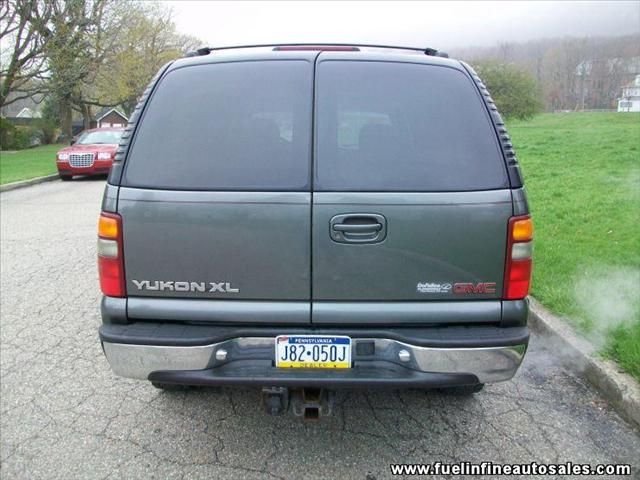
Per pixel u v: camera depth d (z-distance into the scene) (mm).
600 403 3279
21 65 25469
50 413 3221
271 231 2436
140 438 2984
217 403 3330
